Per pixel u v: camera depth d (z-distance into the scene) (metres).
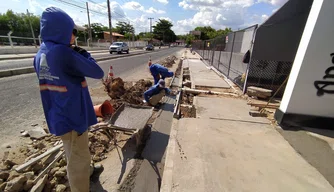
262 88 5.46
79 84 1.65
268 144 2.75
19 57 11.88
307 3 4.98
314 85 3.12
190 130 3.11
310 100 3.20
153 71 5.68
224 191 1.85
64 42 1.51
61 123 1.57
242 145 2.70
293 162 2.35
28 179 1.98
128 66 11.90
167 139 3.40
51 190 2.00
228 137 2.91
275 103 4.80
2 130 3.10
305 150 2.63
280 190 1.88
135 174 2.42
